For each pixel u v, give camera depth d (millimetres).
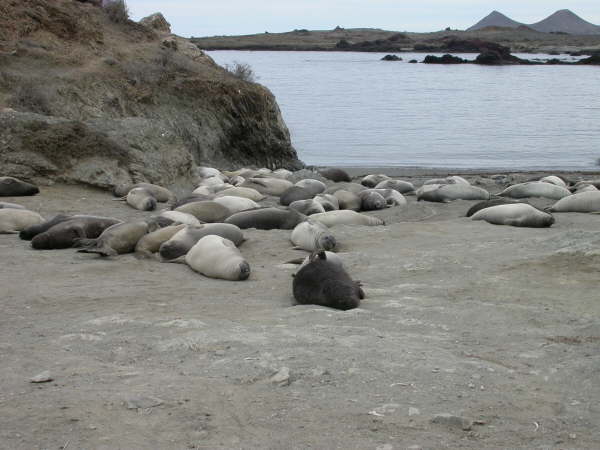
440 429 4617
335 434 4551
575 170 27641
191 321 7035
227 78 30469
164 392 5195
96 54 28297
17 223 12883
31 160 17562
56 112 24000
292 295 8539
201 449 4371
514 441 4469
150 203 15852
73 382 5445
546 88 73125
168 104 27797
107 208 15930
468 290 8336
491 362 5895
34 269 9828
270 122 30141
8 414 4832
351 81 81500
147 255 10734
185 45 33031
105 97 25906
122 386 5336
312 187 18656
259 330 6723
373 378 5426
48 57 26500
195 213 13648
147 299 8289
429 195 18156
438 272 9312
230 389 5262
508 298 7965
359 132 39250
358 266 9867
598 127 41875
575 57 158750
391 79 85625
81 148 18344
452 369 5613
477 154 31938
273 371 5566
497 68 113438
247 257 10898
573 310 7402
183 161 20625
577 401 5078
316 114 47844
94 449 4355
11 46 26109
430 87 73625
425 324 6996
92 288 8797
